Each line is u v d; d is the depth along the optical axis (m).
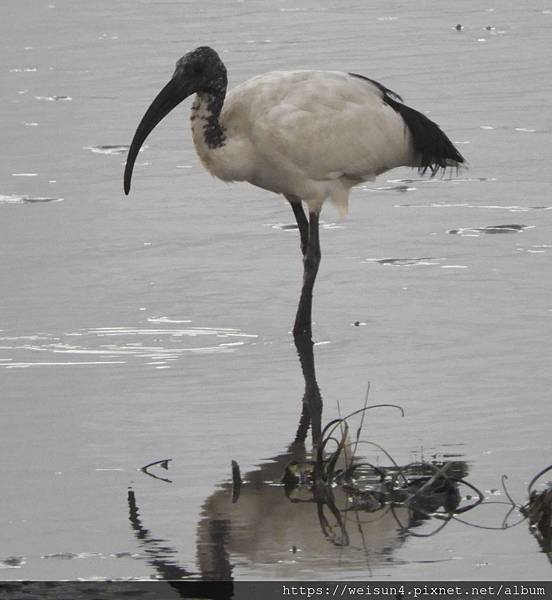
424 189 18.27
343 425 10.85
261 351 12.82
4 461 10.38
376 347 12.77
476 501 9.42
